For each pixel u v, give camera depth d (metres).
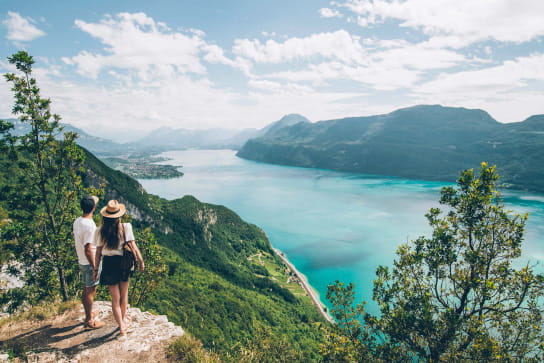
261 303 107.31
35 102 15.64
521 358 12.03
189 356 7.34
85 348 7.17
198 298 84.25
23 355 6.63
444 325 12.67
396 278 15.20
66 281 18.16
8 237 15.59
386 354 13.54
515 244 12.48
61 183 17.27
